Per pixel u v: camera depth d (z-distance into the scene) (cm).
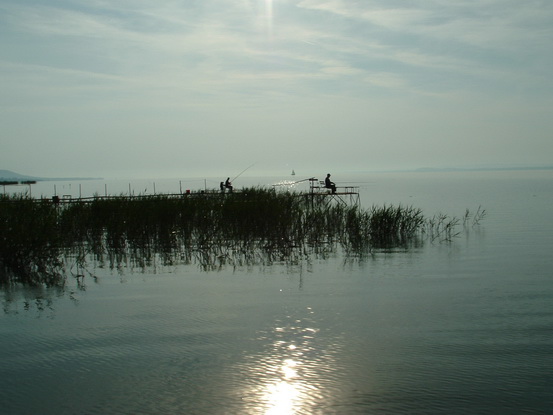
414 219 2211
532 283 1252
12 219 1523
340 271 1410
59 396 677
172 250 1753
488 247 1805
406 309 1037
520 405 640
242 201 2128
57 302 1119
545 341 846
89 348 840
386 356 791
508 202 4172
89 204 2228
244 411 634
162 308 1061
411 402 649
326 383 702
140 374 739
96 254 1706
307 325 941
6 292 1210
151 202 2086
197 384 706
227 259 1595
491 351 805
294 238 1903
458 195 5478
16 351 830
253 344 848
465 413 623
